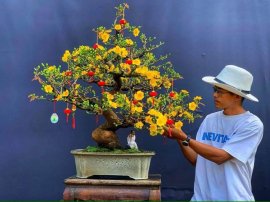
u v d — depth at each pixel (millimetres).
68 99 2906
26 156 3699
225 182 2754
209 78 2963
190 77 3676
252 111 3660
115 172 2920
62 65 3691
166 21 3688
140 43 3680
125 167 2922
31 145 3699
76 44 3697
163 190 3680
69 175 3691
